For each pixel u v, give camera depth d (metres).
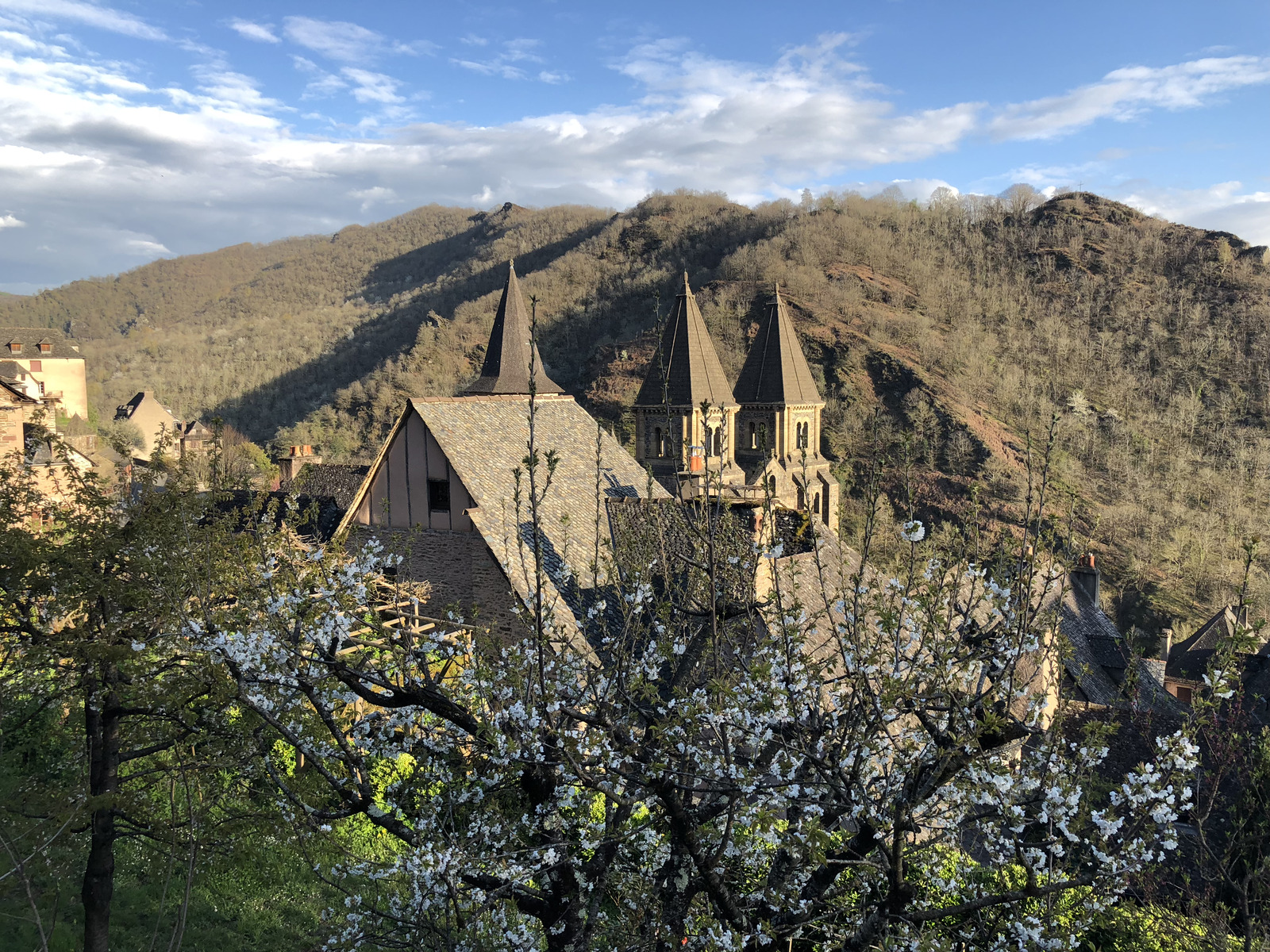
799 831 7.53
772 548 8.38
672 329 46.09
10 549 10.37
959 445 89.06
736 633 8.93
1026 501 7.75
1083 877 6.95
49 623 11.30
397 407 134.00
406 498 22.11
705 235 188.25
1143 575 74.44
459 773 8.44
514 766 8.02
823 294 136.00
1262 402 106.94
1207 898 11.45
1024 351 125.31
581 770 7.25
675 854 8.23
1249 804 10.48
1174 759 6.64
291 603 7.86
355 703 9.89
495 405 24.27
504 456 22.73
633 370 121.19
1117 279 148.25
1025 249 165.25
